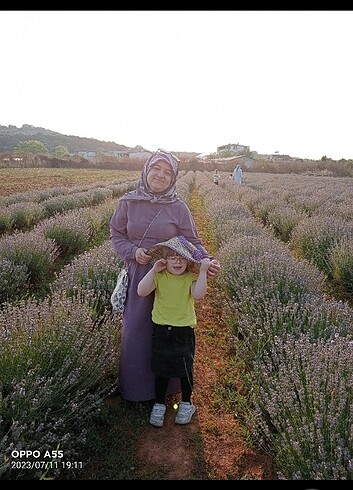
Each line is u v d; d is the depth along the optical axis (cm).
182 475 247
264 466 255
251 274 445
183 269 279
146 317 296
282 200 1384
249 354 343
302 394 242
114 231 310
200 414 306
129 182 2591
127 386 302
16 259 563
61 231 752
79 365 275
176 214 297
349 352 261
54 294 371
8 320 293
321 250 701
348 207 1109
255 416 264
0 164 5247
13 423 210
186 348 284
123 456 260
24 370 254
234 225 798
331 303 377
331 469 201
